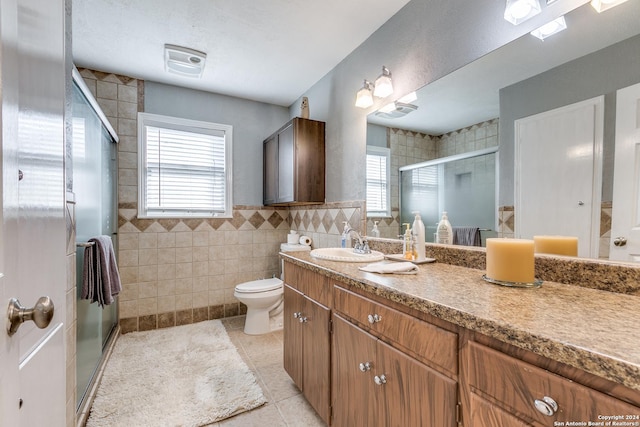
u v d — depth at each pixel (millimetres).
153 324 2701
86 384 1658
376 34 2012
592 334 580
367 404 1100
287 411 1581
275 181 2885
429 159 1641
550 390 569
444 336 800
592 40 1017
